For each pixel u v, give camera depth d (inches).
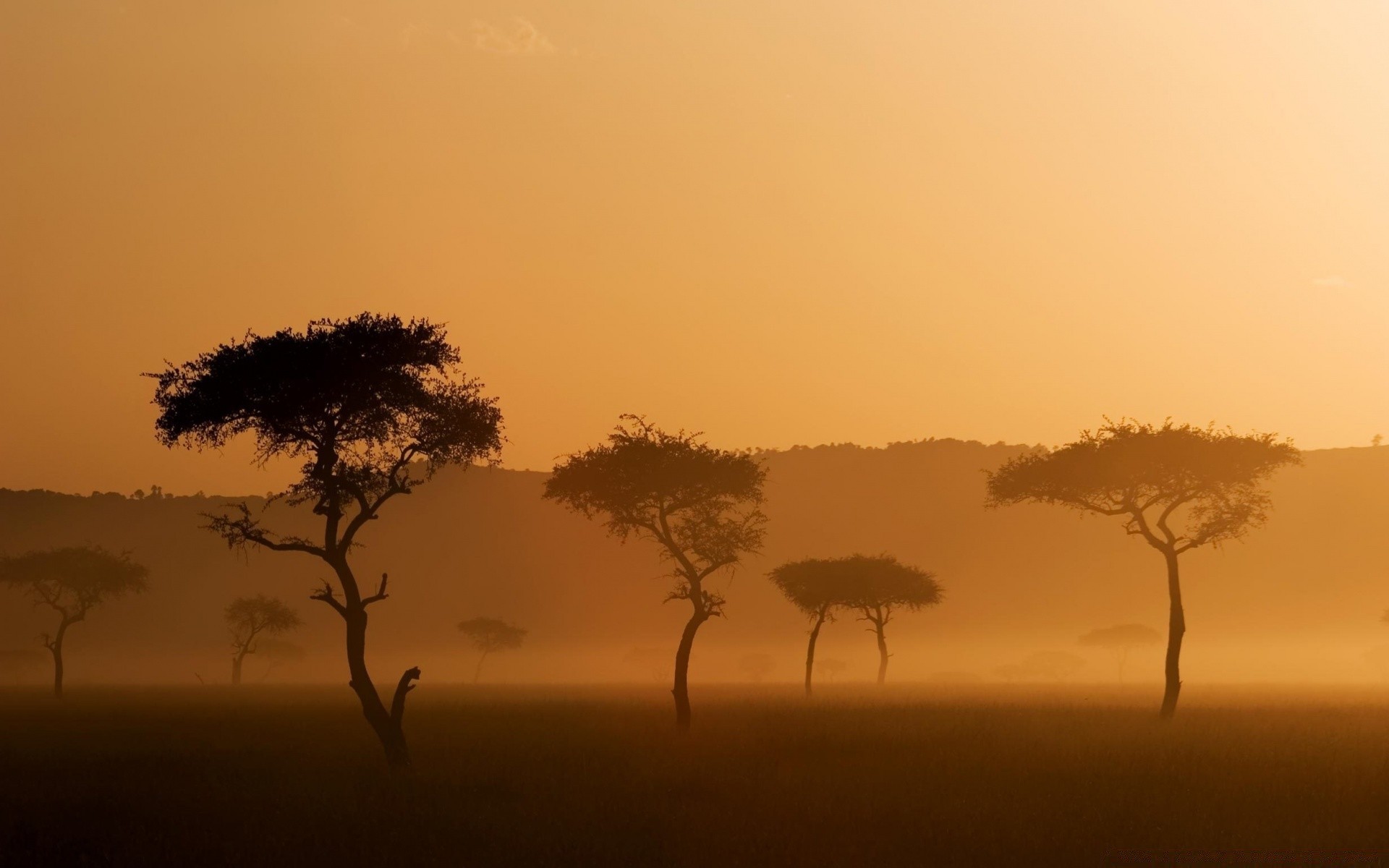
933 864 1793.8
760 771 2834.6
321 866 1804.9
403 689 3142.2
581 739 3865.7
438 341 3408.0
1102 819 2110.0
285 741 3998.5
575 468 4867.1
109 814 2320.4
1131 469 5206.7
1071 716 4835.1
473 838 2007.9
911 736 3747.5
